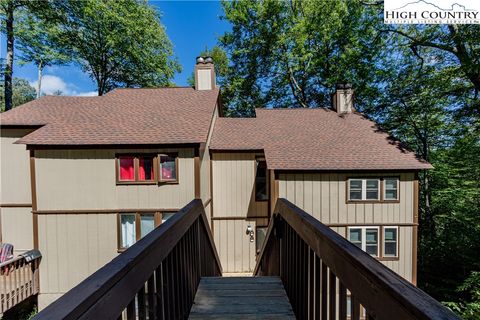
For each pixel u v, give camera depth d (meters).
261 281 3.05
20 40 12.76
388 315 0.79
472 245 8.92
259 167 9.10
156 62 16.72
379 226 7.51
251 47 15.88
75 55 14.59
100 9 13.66
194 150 7.13
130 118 7.99
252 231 8.98
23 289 6.55
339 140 8.52
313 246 1.67
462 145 9.50
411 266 7.48
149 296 1.34
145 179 7.20
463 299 7.32
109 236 7.13
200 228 3.19
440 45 8.34
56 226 7.04
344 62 13.64
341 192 7.51
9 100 12.61
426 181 11.30
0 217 8.15
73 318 0.67
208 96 9.73
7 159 8.13
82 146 6.89
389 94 12.46
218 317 2.27
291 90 16.45
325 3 13.73
